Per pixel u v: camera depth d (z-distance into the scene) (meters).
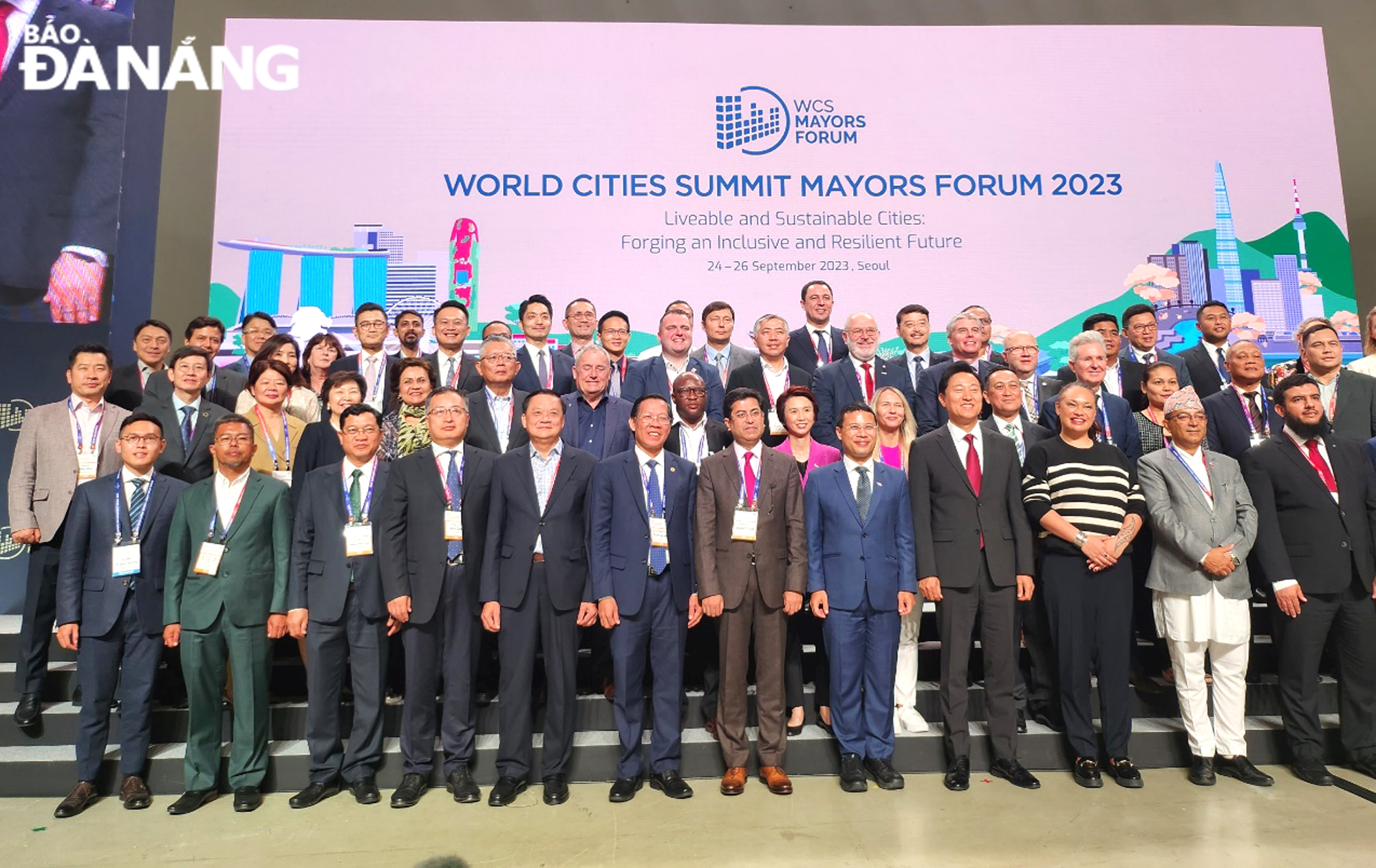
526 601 3.09
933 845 2.65
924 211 5.50
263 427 3.90
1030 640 3.53
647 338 5.34
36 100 5.29
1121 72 5.64
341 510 3.17
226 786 3.20
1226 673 3.21
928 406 4.26
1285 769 3.29
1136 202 5.52
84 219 5.22
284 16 5.45
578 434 3.82
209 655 3.08
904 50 5.64
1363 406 3.97
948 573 3.17
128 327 5.16
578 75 5.53
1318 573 3.19
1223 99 5.64
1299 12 5.75
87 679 3.11
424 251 5.29
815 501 3.27
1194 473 3.27
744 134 5.53
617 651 3.10
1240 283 5.48
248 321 4.84
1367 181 5.63
